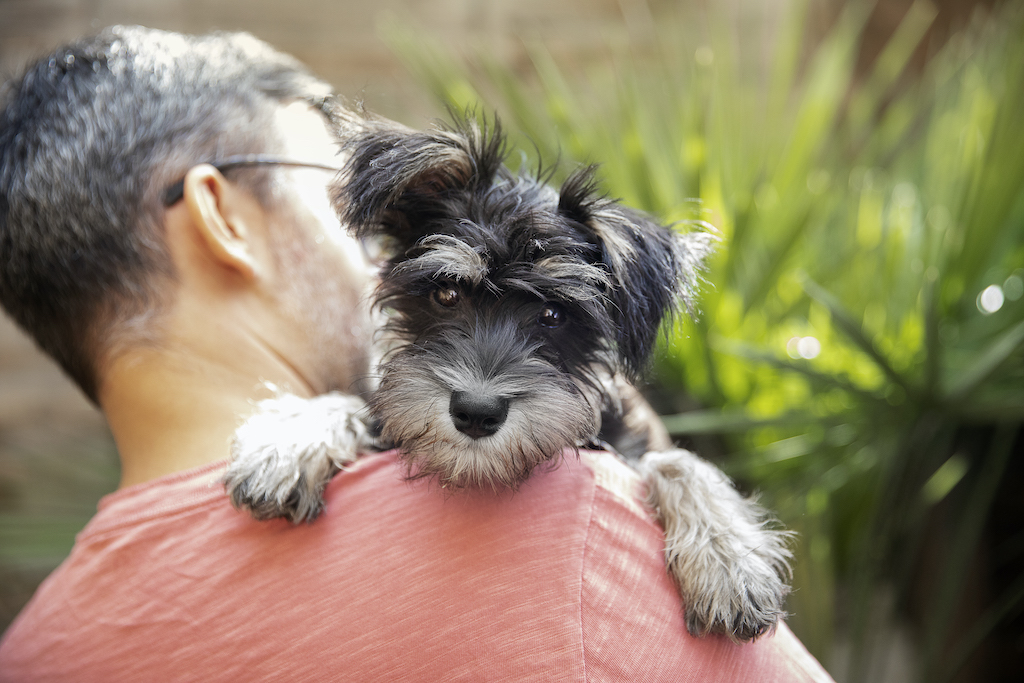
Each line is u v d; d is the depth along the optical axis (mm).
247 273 1544
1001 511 3123
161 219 1479
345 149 1573
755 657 1293
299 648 1172
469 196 1575
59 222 1425
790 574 1525
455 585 1171
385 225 1635
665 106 3662
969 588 3139
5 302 1572
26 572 4195
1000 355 2596
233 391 1498
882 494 2723
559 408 1400
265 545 1260
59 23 5242
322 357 1673
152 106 1508
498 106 4082
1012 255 3156
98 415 4992
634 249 1570
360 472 1354
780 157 3396
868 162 3754
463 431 1331
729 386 3115
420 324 1606
